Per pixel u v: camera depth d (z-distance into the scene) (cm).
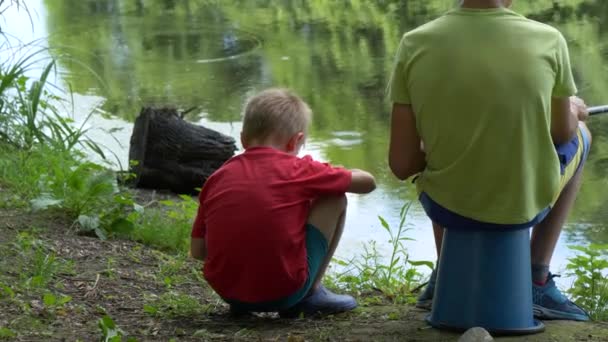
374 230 693
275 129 398
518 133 358
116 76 1221
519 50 357
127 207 646
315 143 941
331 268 597
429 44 364
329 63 1302
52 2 1750
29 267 468
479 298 375
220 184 394
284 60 1329
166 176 787
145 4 1770
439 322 383
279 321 409
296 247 387
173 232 575
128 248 540
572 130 380
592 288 461
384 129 991
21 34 1426
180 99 1115
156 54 1371
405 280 534
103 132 949
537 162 365
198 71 1267
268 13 1666
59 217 570
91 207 577
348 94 1140
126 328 397
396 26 1523
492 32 359
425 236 682
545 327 387
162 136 788
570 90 370
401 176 387
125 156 877
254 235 384
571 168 391
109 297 443
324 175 392
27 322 388
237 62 1320
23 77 814
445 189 370
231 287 395
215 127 990
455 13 365
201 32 1531
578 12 1516
